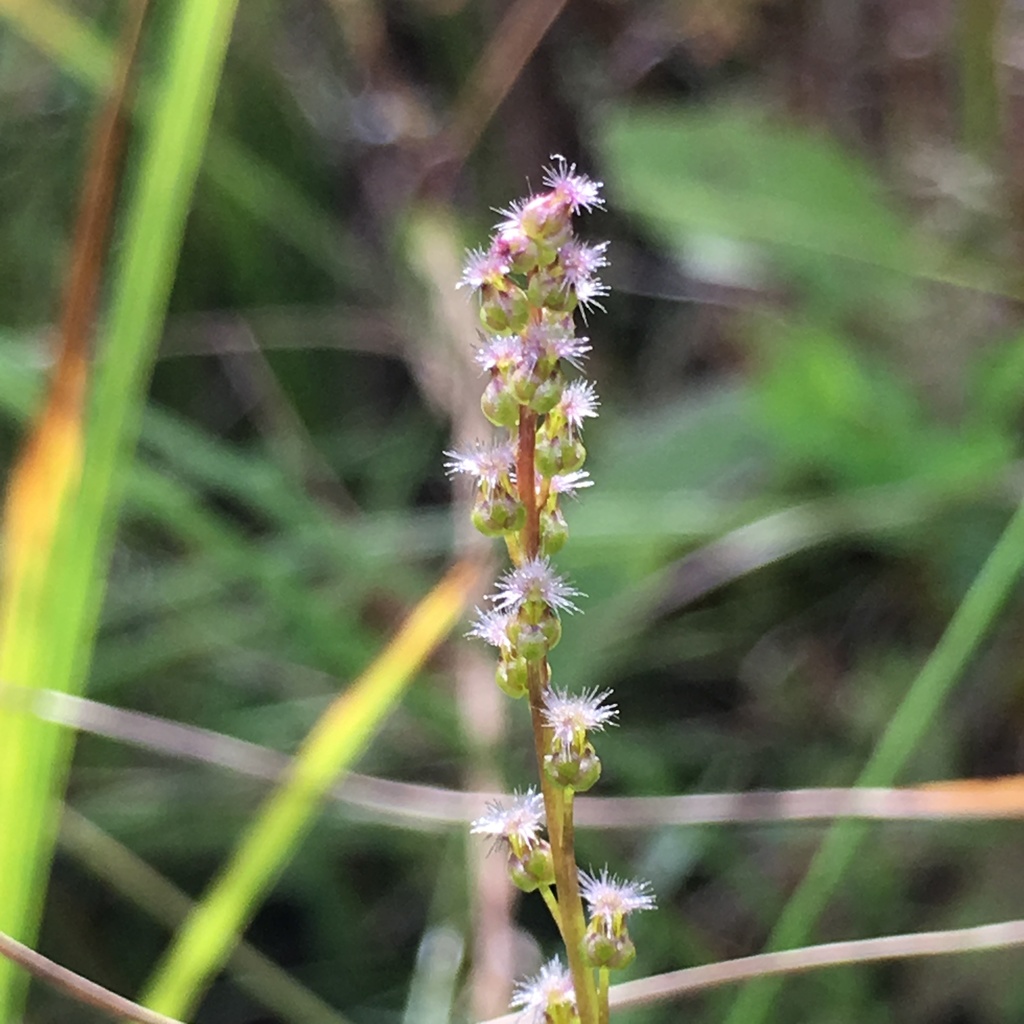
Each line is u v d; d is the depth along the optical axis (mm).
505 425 67
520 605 68
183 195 108
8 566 109
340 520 186
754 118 191
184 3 107
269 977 136
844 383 168
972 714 168
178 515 150
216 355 215
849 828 121
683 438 190
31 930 112
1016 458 174
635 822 126
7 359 148
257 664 175
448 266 201
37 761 107
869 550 188
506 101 231
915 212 204
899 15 216
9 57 211
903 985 150
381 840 167
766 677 181
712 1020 144
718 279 205
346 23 222
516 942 143
